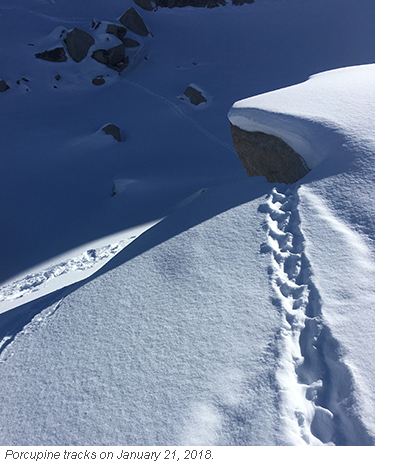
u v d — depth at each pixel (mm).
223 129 24141
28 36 29234
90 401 2482
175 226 4332
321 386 2174
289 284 2926
